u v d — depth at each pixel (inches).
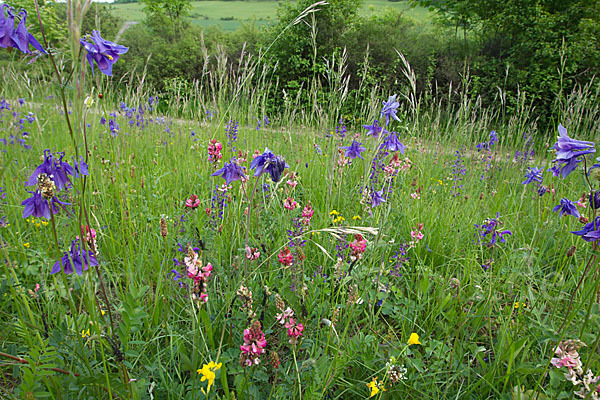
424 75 480.7
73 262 62.0
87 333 72.4
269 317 81.9
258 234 108.9
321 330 84.7
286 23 514.6
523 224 152.6
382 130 105.7
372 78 446.6
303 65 475.5
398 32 538.3
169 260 103.2
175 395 69.0
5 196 121.5
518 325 91.9
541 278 116.2
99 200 127.6
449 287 99.9
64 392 65.6
